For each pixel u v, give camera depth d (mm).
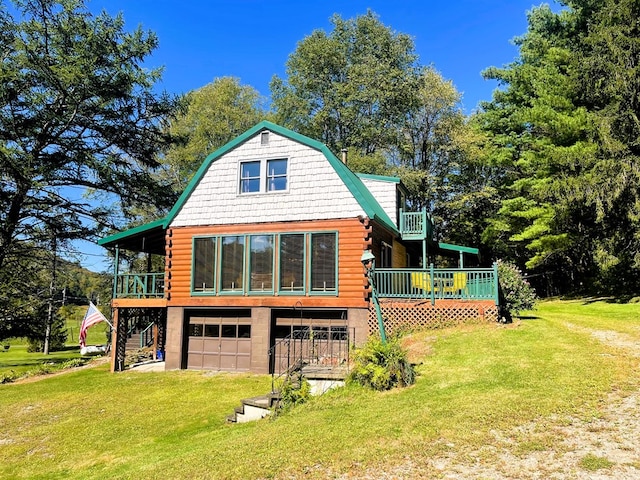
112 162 25266
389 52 38188
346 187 16531
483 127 34531
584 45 27797
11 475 8953
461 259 23172
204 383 15172
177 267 17906
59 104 23938
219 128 36031
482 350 11750
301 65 38375
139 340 24953
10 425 12117
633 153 22156
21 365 28562
